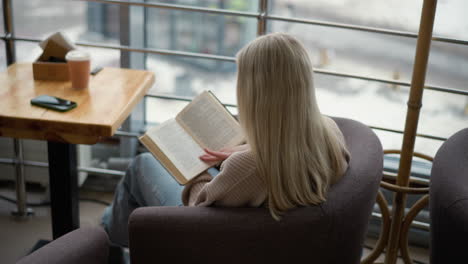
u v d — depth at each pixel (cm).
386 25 249
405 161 196
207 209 140
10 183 279
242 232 136
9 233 239
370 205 152
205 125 179
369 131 174
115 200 204
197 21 300
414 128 191
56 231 205
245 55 140
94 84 201
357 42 254
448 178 157
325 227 138
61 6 266
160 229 137
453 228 147
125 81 206
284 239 137
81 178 275
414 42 247
